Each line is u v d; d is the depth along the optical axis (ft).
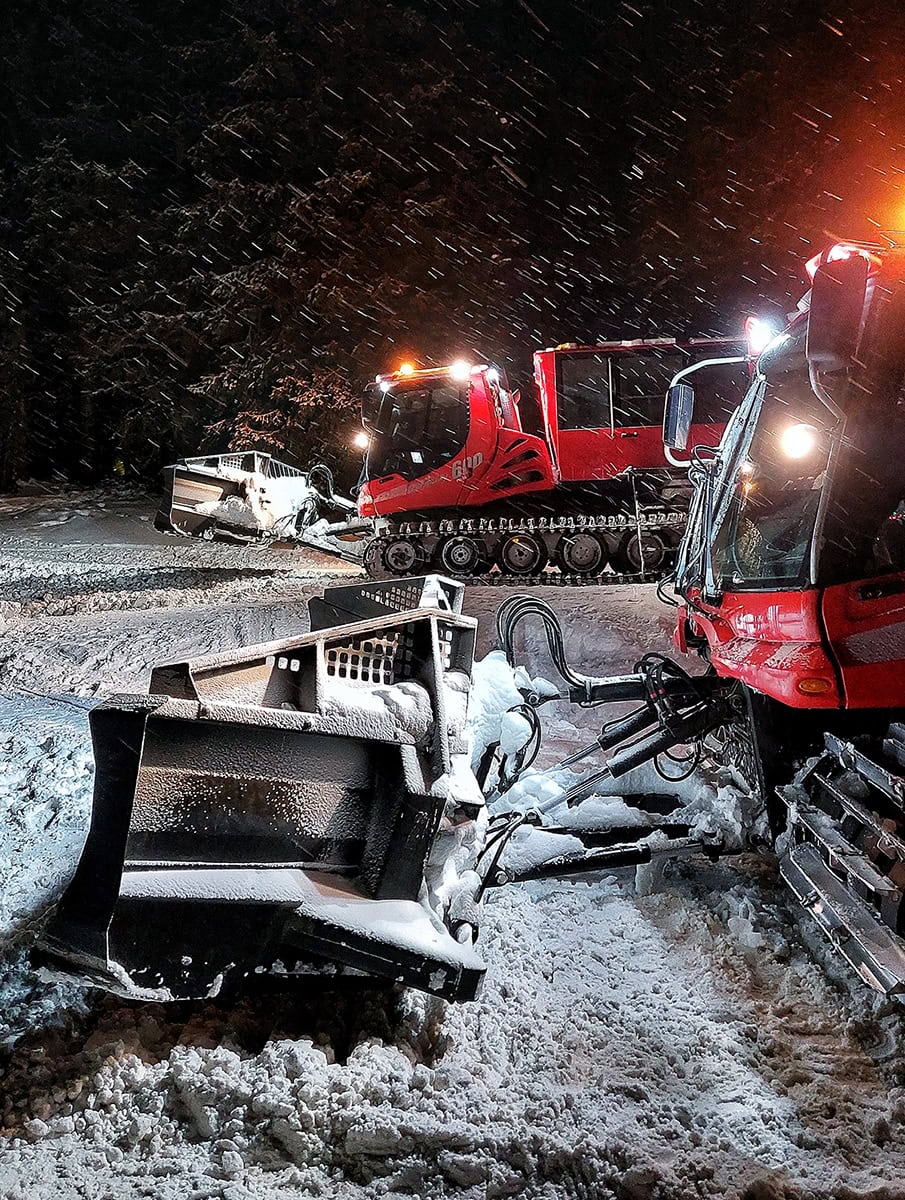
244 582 55.52
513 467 51.39
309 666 11.40
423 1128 9.36
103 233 124.06
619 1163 9.23
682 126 101.30
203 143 113.09
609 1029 11.63
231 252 113.29
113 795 9.73
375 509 52.70
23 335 126.93
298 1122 9.45
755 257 94.02
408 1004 11.52
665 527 48.60
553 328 102.17
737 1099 10.29
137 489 121.19
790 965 13.05
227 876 10.43
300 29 117.39
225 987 10.91
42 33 140.05
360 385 98.73
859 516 13.06
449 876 12.20
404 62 113.91
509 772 17.61
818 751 14.88
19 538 90.43
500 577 50.08
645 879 15.57
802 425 14.39
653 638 32.55
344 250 103.19
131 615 42.34
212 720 10.31
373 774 11.59
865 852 12.18
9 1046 10.89
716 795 16.63
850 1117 10.07
